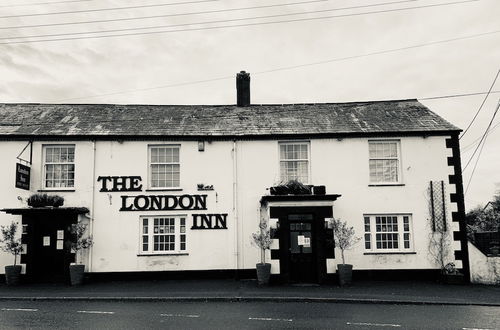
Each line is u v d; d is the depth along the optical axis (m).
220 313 11.74
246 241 18.45
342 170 18.91
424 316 11.45
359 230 18.48
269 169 18.94
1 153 18.50
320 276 16.83
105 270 18.00
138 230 18.36
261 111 21.41
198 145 18.98
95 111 21.19
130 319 10.92
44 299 13.96
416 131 18.84
